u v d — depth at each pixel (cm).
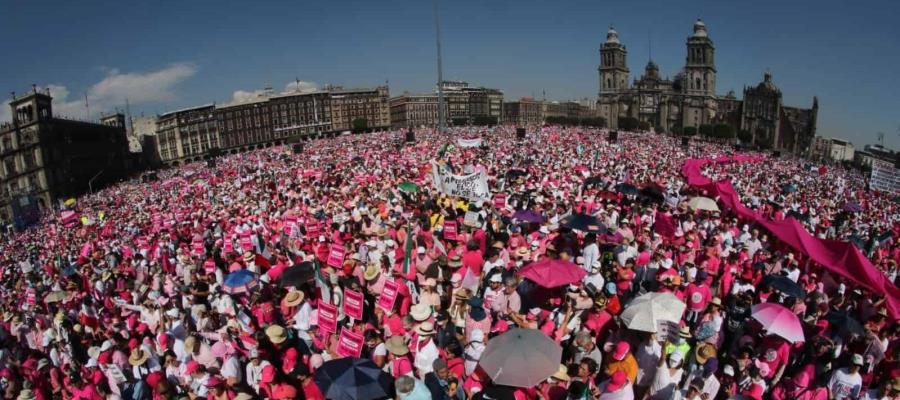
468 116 19262
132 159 12575
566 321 844
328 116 16250
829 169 5844
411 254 1270
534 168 3180
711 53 17450
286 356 782
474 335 764
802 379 727
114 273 1678
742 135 14600
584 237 1428
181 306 1127
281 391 705
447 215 1571
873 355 804
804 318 966
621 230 1384
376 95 16800
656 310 749
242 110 15562
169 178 6650
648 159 4656
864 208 2786
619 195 2169
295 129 15988
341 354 791
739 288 1059
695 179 2483
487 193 1820
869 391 695
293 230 1755
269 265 1441
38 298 1595
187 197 4034
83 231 3322
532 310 919
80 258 2106
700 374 718
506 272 956
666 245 1334
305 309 958
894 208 3092
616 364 702
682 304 780
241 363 874
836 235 1916
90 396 866
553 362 643
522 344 648
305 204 2245
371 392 618
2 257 3312
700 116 17450
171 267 1639
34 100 8681
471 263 1137
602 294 869
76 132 9956
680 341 743
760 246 1480
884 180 2488
